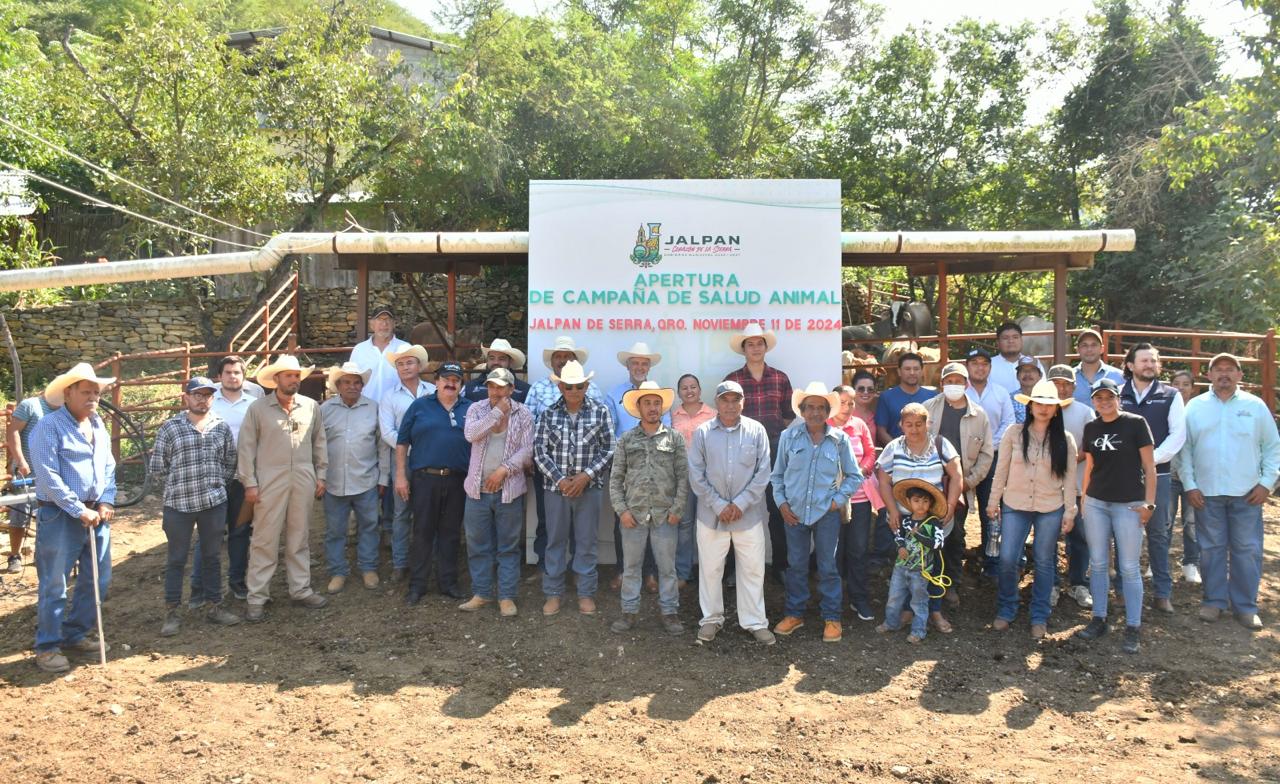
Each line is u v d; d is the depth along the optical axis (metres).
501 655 5.87
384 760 4.54
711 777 4.38
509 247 8.04
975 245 8.12
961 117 18.89
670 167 17.86
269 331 16.06
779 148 20.05
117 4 27.50
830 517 6.07
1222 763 4.51
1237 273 13.03
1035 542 6.20
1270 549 8.11
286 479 6.45
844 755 4.61
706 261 7.65
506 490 6.40
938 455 6.18
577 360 7.16
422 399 6.85
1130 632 5.88
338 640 6.10
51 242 19.31
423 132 15.58
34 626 6.34
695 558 7.23
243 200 14.75
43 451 5.53
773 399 7.07
